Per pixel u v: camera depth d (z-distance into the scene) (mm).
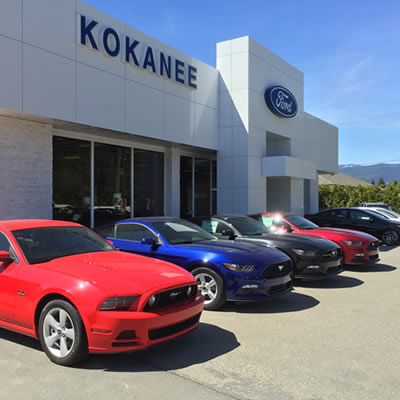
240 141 16078
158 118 13133
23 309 4082
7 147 9523
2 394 3223
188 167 17031
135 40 12117
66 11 10008
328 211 15281
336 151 26156
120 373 3650
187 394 3264
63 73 9930
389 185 37781
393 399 3209
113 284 3779
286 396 3244
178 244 6379
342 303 6309
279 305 6180
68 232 5121
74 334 3682
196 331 4902
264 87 17297
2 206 9445
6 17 8648
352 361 3979
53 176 11156
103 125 11062
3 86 8602
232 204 16219
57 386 3375
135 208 14188
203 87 15492
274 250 6371
